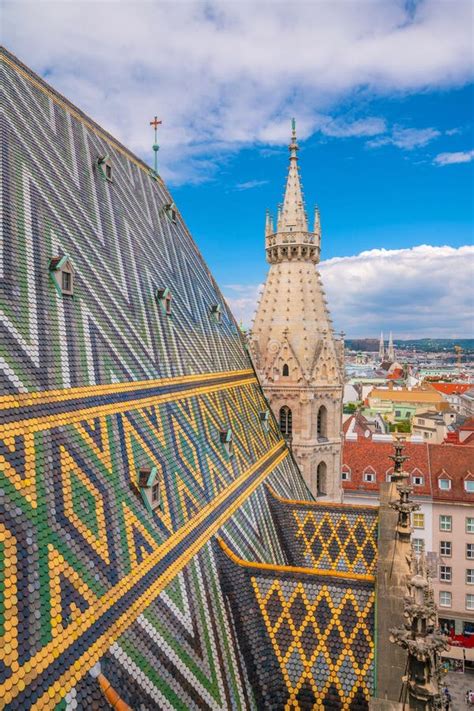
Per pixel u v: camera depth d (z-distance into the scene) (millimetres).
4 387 19828
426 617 21016
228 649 26625
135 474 26203
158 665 20703
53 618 16953
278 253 69938
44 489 19297
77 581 18766
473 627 89625
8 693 14227
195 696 22094
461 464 94938
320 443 68125
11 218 25625
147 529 25016
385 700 22734
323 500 69625
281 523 42375
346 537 41594
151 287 40500
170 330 40469
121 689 18250
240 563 31344
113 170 45125
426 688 20781
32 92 36312
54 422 21797
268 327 69375
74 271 29469
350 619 28844
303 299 69000
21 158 29688
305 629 28875
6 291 22734
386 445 104875
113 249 37000
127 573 21844
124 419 27766
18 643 15266
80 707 16156
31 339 22906
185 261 53656
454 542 90750
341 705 26328
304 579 30625
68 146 38031
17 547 16828
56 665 16172
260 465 46281
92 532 20875
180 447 32781
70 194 34219
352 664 27344
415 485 94125
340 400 70375
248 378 57312
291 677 27500
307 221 70438
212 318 53875
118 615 19969
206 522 31250
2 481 17562
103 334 29609
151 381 33094
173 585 24562
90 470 22625
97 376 26984
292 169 70688
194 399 39062
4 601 15500
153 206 52000
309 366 67000
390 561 31719
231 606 28969
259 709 26547
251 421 50375
